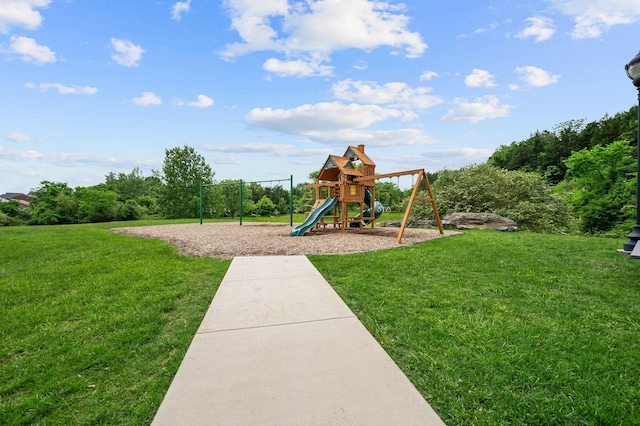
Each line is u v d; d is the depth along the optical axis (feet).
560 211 39.17
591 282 11.67
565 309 9.18
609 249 17.65
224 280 12.47
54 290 11.67
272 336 7.56
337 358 6.53
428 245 20.12
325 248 19.94
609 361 6.39
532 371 6.07
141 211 104.32
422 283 11.86
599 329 7.90
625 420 4.74
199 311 9.42
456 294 10.60
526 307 9.39
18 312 9.57
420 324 8.27
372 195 34.65
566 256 16.03
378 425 4.53
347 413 4.80
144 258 16.89
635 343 7.15
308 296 10.51
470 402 5.23
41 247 20.44
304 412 4.82
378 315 8.87
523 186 38.86
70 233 28.68
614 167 52.29
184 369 6.10
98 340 7.68
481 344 7.15
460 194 41.42
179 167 88.94
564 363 6.34
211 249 19.85
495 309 9.25
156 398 5.39
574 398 5.31
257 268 14.42
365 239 24.26
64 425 4.85
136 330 8.09
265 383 5.62
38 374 6.23
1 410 5.18
